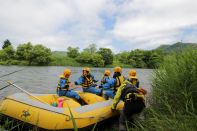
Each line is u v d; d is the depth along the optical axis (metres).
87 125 4.94
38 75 23.31
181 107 3.78
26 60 54.19
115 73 6.72
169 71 4.52
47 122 4.71
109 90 6.80
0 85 14.27
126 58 51.47
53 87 15.02
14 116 5.12
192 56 4.30
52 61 57.72
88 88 7.45
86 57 61.16
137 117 4.85
